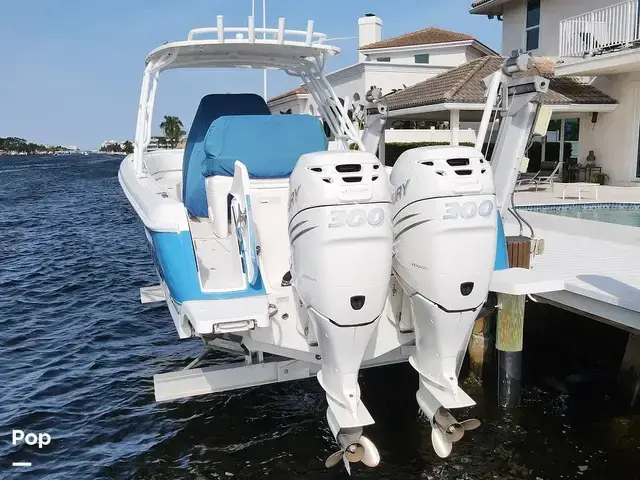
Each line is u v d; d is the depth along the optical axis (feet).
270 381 15.03
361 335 11.86
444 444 12.97
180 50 19.47
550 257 22.74
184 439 16.92
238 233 14.15
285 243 15.85
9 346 24.91
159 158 25.73
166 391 14.39
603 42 47.88
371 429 17.30
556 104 50.16
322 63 21.43
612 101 52.26
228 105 20.66
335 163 11.44
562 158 58.80
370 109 22.03
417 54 93.20
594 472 15.34
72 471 15.52
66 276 37.81
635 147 51.29
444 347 12.84
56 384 20.90
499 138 18.22
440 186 12.09
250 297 13.33
